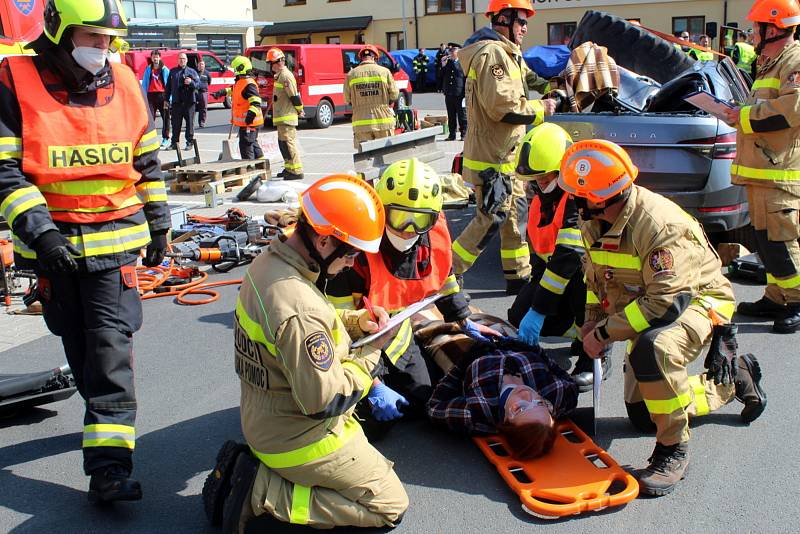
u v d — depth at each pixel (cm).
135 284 363
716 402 402
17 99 323
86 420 348
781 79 500
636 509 335
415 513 338
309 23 3966
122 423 350
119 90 351
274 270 290
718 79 729
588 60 690
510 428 363
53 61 328
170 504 353
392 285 373
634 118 632
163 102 1747
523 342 410
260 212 962
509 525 327
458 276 596
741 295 615
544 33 3444
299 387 285
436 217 356
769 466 365
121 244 352
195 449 403
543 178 442
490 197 562
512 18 570
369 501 317
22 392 430
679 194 626
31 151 326
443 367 423
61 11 316
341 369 296
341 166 1364
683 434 347
